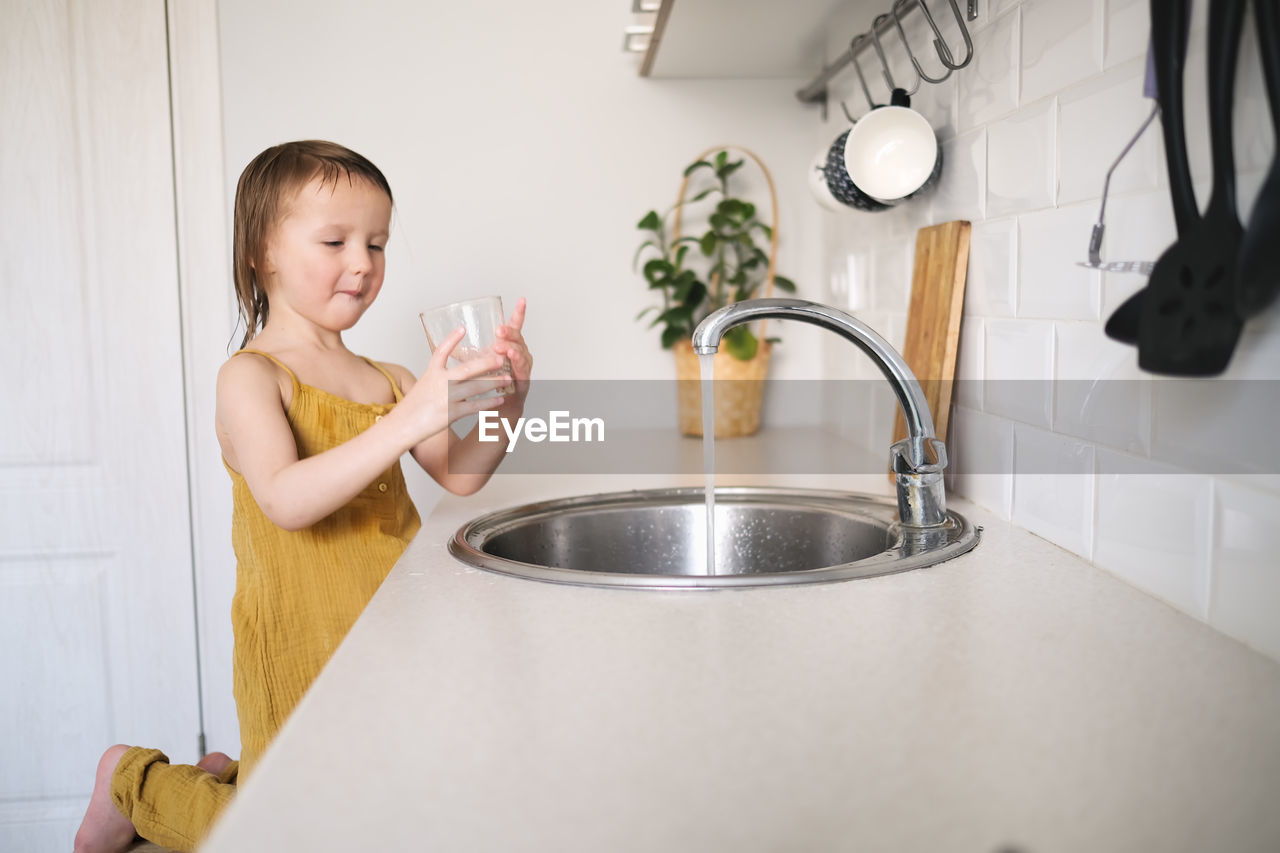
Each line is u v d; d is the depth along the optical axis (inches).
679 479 57.7
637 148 80.1
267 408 44.9
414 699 23.2
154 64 79.5
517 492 55.1
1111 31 33.2
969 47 42.8
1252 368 26.0
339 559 46.6
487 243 80.0
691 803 17.8
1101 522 34.9
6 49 78.4
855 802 17.8
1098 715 21.6
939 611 29.7
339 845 16.6
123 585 82.7
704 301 78.2
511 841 16.6
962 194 48.1
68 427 81.2
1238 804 17.6
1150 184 31.0
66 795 83.6
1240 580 26.9
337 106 78.4
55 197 79.7
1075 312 36.4
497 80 79.1
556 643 27.3
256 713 45.2
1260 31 23.5
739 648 26.5
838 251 75.8
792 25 63.9
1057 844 16.3
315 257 47.0
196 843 43.2
